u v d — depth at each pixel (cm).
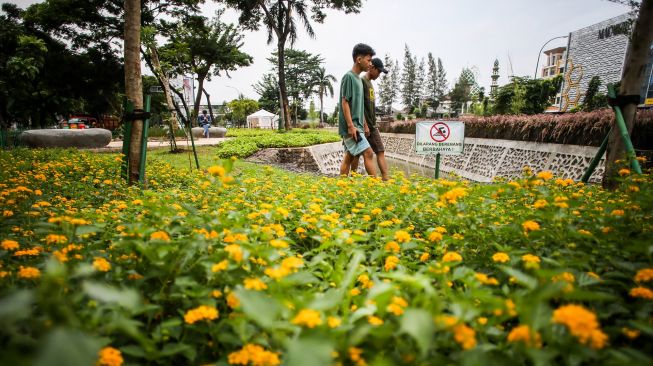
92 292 96
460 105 6306
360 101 523
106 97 2480
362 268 170
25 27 2077
